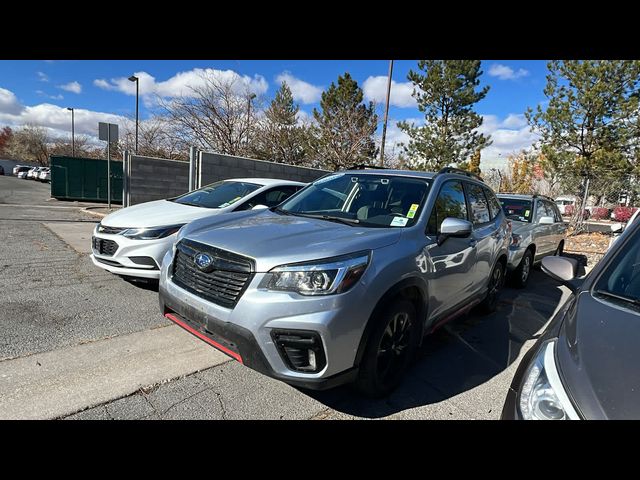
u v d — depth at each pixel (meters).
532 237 6.59
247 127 17.58
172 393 2.71
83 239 7.61
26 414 2.37
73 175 17.50
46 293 4.41
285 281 2.29
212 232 2.88
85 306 4.11
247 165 10.84
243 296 2.34
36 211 11.67
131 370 2.95
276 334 2.26
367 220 3.28
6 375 2.74
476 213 4.25
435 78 20.55
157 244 4.41
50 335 3.40
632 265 2.22
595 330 1.77
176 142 17.48
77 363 2.98
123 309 4.11
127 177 11.04
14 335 3.34
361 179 3.89
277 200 6.04
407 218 3.18
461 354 3.76
